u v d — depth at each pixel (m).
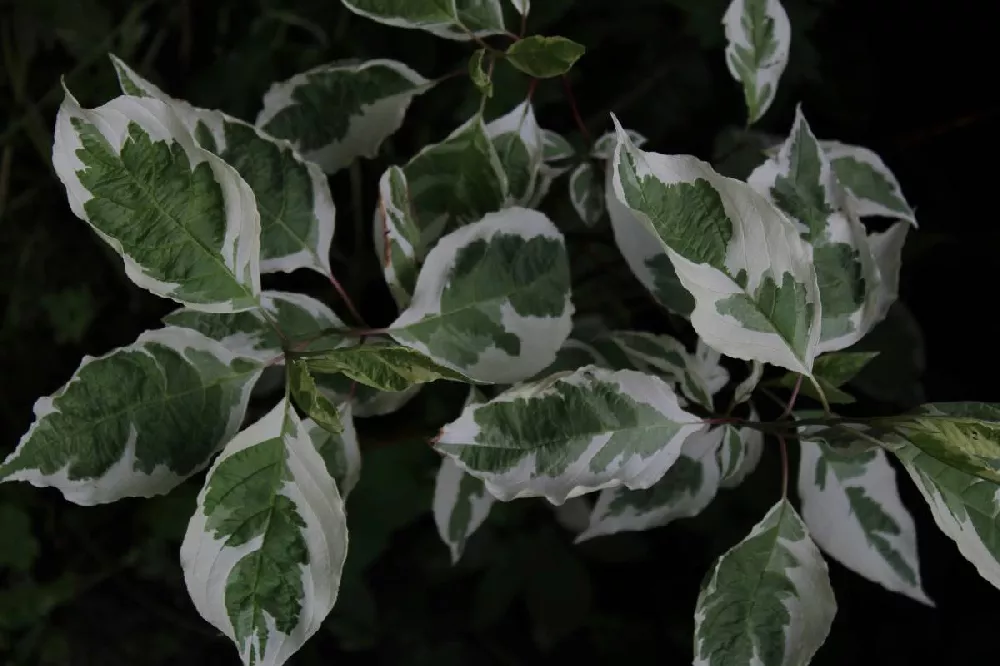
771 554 0.83
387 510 1.02
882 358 0.98
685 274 0.77
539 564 1.04
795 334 0.78
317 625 0.79
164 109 0.75
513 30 1.01
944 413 0.82
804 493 0.88
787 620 0.82
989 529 0.79
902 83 1.08
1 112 1.12
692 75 1.04
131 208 0.76
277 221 0.83
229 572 0.78
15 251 1.11
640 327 1.01
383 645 1.06
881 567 0.87
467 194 0.85
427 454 1.01
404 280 0.83
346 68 0.87
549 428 0.80
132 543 1.11
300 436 0.79
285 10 1.04
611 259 0.98
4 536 1.10
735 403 0.84
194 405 0.80
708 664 0.82
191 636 1.13
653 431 0.81
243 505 0.78
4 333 1.10
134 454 0.79
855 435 0.81
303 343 0.82
